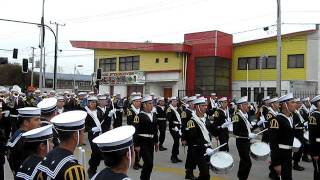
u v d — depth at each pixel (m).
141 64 38.16
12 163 5.24
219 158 8.48
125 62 39.59
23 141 4.73
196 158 8.70
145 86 37.91
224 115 13.77
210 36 35.00
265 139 13.03
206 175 8.58
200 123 8.73
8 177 10.55
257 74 34.38
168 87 36.88
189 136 8.70
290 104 8.60
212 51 34.78
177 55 35.88
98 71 29.69
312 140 9.29
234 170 12.28
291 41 32.50
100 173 3.55
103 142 3.49
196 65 35.72
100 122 12.12
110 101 18.83
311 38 31.62
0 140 7.45
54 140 5.07
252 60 34.88
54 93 18.78
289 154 8.61
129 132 3.63
